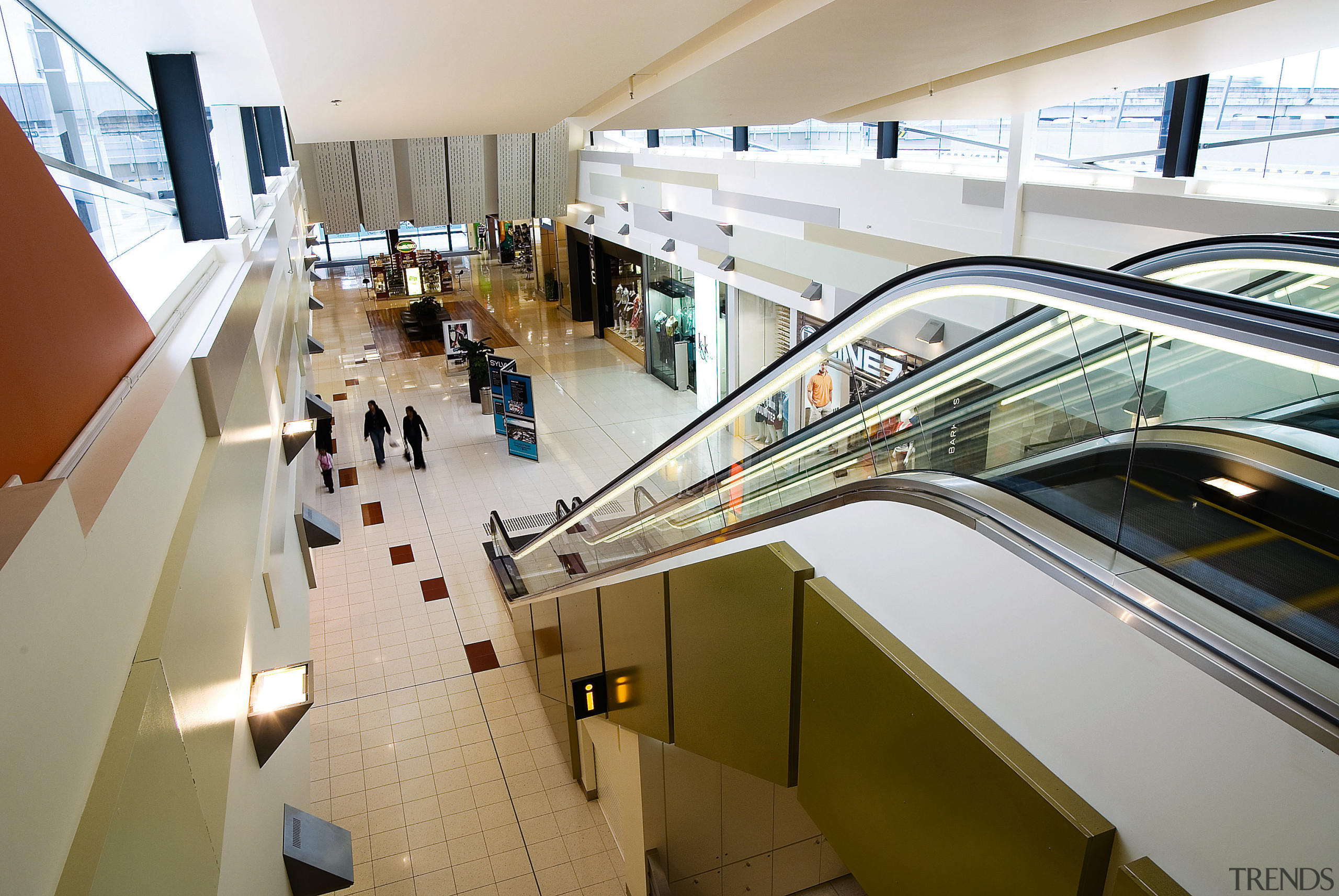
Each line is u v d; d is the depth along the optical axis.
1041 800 2.30
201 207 5.59
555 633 7.64
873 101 7.91
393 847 6.75
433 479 13.43
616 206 18.88
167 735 1.94
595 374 18.70
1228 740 1.83
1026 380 2.68
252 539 3.89
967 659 2.75
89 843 1.43
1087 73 6.12
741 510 4.57
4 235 1.98
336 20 3.75
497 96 6.57
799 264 12.01
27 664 1.29
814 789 3.80
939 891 2.88
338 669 8.91
